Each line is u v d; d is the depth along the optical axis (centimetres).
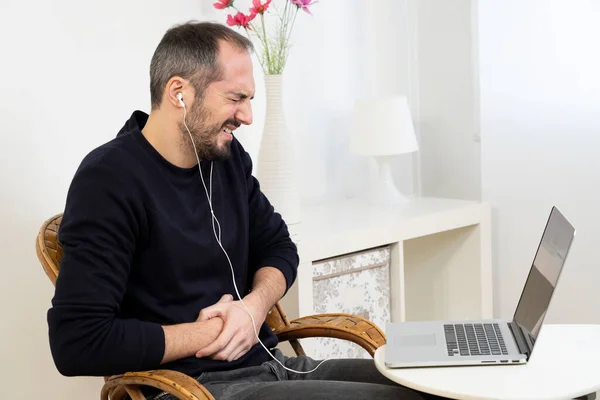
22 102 227
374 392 158
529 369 147
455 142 316
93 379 247
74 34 236
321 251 245
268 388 163
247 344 177
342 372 185
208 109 176
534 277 171
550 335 164
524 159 310
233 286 187
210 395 150
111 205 164
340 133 308
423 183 326
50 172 234
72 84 237
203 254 178
